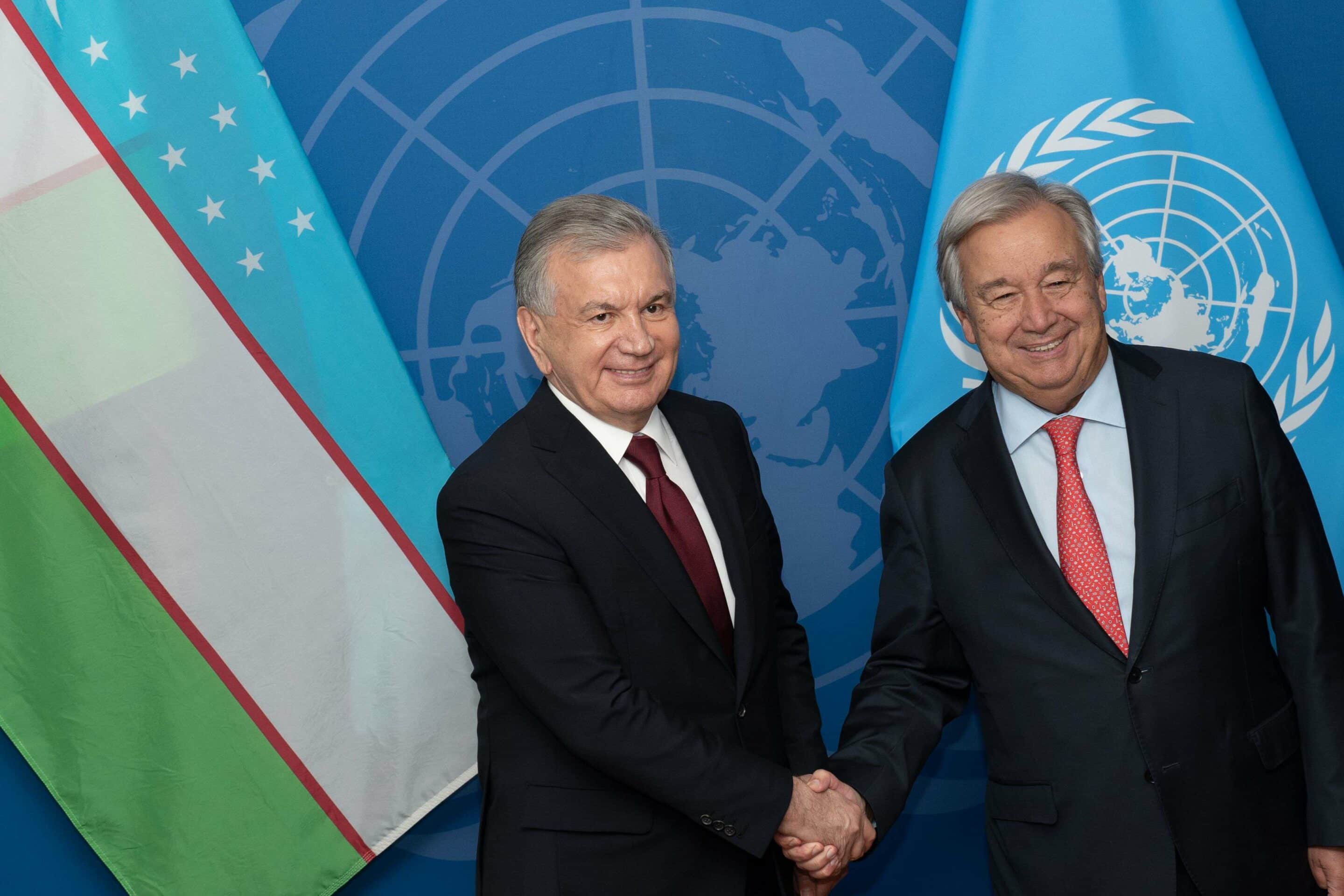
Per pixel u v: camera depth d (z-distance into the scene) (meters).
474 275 2.07
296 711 1.94
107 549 1.86
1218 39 1.94
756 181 2.08
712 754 1.52
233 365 1.89
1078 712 1.60
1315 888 1.63
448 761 2.02
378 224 2.05
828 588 2.17
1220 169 1.96
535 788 1.61
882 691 1.81
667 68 2.05
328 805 1.96
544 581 1.56
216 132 1.87
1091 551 1.62
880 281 2.11
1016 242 1.58
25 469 1.83
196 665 1.90
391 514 1.96
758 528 1.79
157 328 1.86
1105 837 1.58
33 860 2.01
